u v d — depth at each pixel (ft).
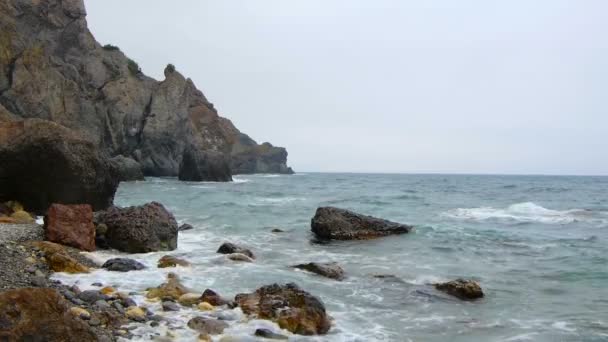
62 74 217.56
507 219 92.73
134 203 105.81
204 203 111.04
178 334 25.88
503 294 39.50
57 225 46.21
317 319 28.86
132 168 207.72
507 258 54.85
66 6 229.04
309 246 59.82
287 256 52.95
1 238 42.73
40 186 63.87
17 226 49.90
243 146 396.16
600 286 42.50
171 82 267.39
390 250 58.03
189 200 117.91
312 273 43.88
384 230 67.92
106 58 249.75
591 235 72.79
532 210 107.55
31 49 193.36
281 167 428.15
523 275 46.42
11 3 209.46
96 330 25.02
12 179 62.95
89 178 67.15
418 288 40.19
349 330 29.48
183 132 269.03
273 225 77.20
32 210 64.49
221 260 47.06
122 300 30.37
